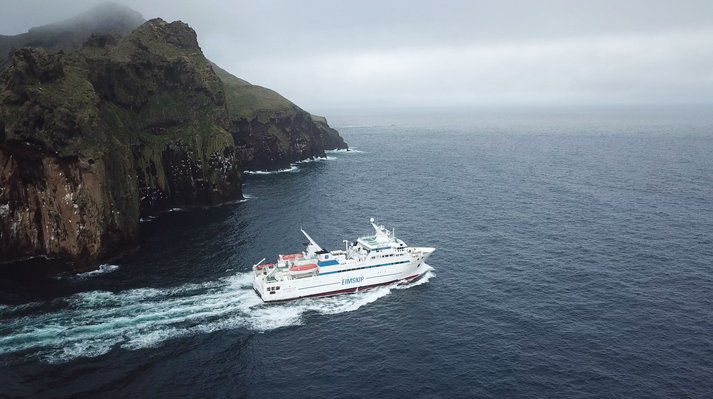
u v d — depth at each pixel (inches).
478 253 3718.0
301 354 2369.6
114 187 3686.0
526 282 3147.1
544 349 2351.1
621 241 3902.6
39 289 3029.0
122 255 3654.0
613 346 2361.0
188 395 2038.6
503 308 2795.3
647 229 4212.6
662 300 2834.6
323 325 2667.3
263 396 2042.3
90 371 2170.3
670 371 2155.5
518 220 4606.3
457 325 2623.0
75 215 3395.7
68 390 2032.5
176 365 2245.3
